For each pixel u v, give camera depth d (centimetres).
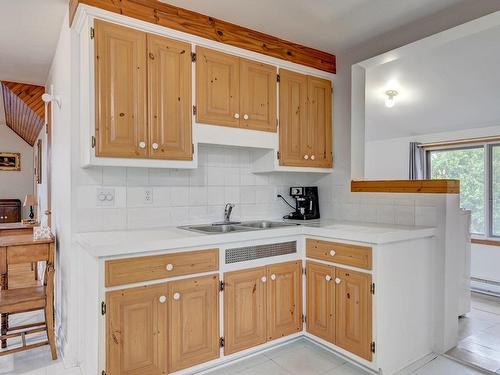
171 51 211
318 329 236
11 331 243
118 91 193
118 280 169
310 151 285
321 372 207
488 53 290
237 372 206
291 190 313
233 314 211
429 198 242
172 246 185
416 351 224
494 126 413
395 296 209
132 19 198
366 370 207
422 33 235
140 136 199
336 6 217
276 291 233
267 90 257
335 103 301
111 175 225
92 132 186
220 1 211
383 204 269
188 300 192
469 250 309
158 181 245
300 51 277
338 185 301
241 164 288
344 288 218
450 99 379
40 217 482
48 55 296
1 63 315
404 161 505
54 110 293
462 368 214
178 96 213
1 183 769
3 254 238
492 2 200
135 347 174
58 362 217
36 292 231
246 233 215
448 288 237
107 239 185
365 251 205
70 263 209
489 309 327
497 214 416
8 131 777
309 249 243
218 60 231
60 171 254
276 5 215
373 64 284
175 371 187
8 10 220
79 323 210
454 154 464
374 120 463
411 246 222
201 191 265
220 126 232
